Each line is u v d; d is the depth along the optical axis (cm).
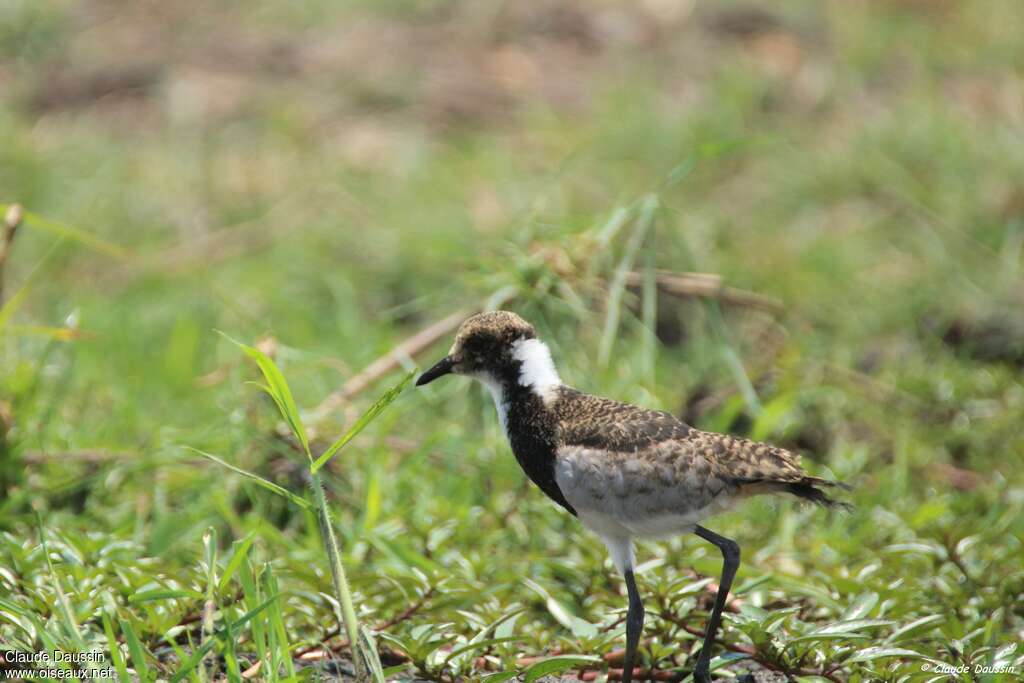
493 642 759
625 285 1191
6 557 872
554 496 825
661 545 955
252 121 1881
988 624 792
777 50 2027
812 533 1048
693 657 807
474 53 2028
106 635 718
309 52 2028
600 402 818
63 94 1934
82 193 1716
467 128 1867
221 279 1553
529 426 826
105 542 905
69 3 2145
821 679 738
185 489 1074
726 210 1678
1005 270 1534
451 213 1623
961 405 1267
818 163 1739
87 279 1590
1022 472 1141
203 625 745
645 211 1152
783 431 1224
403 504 1059
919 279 1532
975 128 1817
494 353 841
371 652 686
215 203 1722
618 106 1828
